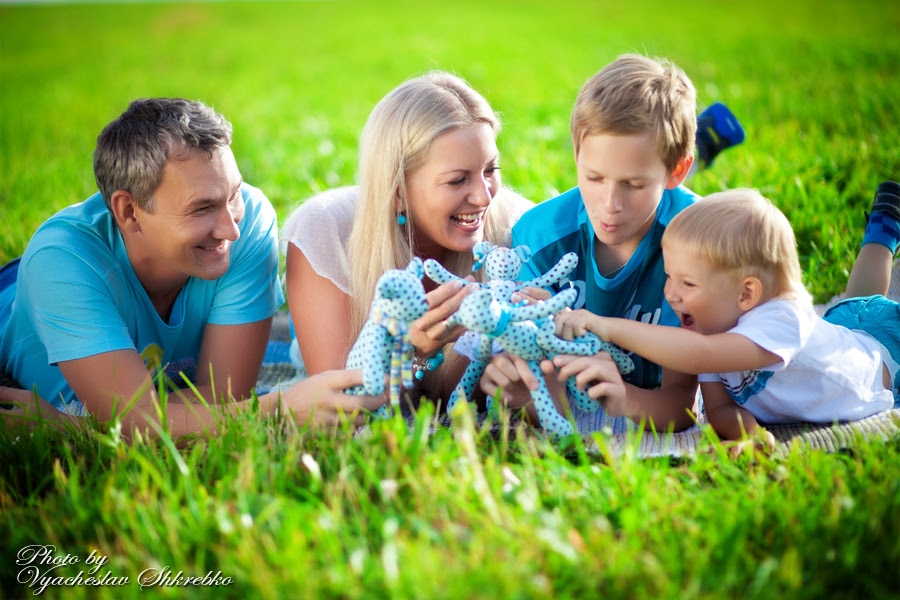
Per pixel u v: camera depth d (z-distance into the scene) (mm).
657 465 2180
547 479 2072
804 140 5082
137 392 2383
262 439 2207
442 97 2541
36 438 2275
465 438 2016
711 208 2418
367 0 28125
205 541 1838
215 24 22234
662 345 2324
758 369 2391
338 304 2711
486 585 1649
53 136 8383
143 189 2420
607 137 2439
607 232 2525
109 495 1960
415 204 2594
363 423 2416
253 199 2846
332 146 6926
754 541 1848
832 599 1698
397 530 1880
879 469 2068
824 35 12219
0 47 17812
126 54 16438
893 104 5902
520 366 2295
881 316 2797
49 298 2527
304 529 1839
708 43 12523
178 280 2738
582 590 1698
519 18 20344
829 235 3666
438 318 2193
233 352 2814
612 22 17844
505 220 2904
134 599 1718
